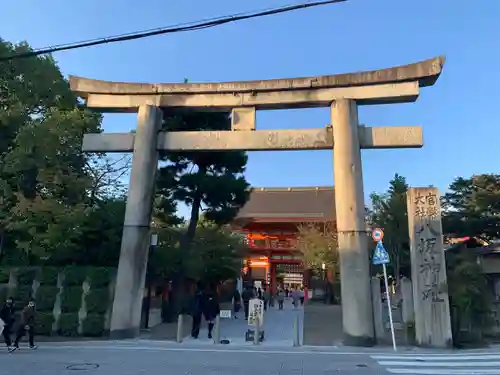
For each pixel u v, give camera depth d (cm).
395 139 1505
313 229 3269
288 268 4434
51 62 1998
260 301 1506
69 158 1917
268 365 968
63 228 1577
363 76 1539
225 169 2047
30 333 1255
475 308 1428
